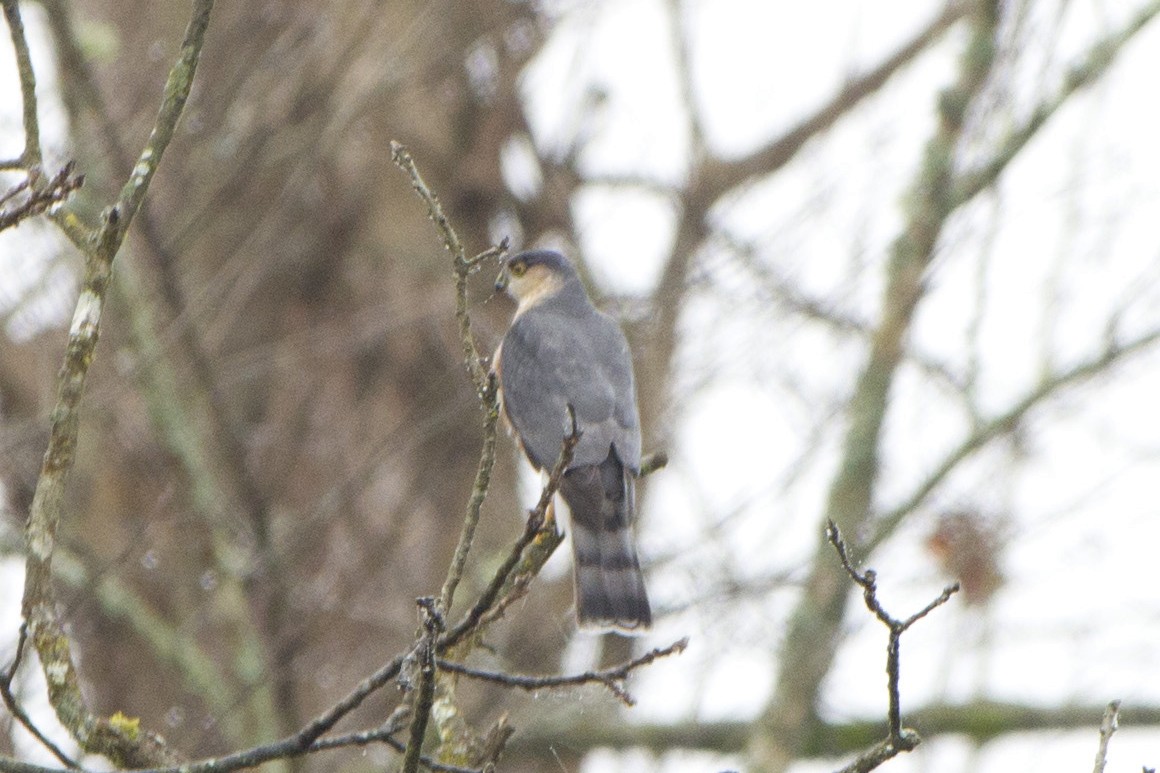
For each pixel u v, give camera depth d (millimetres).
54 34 11578
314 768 12398
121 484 12680
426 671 5461
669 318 13430
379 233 14781
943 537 12383
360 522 13734
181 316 12578
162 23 13211
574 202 15477
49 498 6000
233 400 14203
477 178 15078
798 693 12062
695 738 12312
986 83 13148
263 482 13945
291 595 12789
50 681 5984
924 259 12805
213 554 12656
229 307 14070
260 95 13273
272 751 5898
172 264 12719
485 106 15039
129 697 12781
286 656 12484
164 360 12828
